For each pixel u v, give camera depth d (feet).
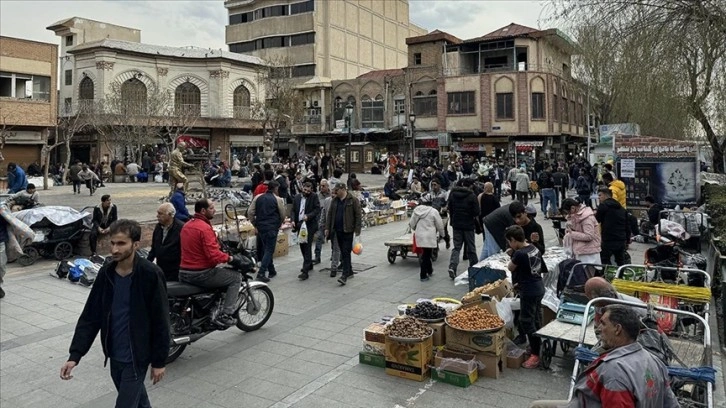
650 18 41.34
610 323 10.68
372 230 55.31
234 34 217.77
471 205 33.76
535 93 138.00
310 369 19.95
